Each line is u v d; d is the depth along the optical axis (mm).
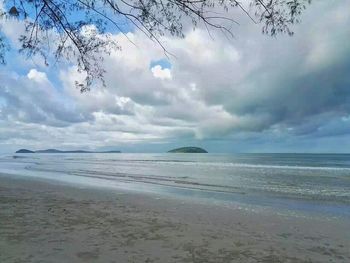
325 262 6000
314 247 6953
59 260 5434
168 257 5840
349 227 9047
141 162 68562
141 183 22531
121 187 19391
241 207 12391
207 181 24328
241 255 6148
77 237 6844
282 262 5871
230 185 21609
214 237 7328
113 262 5465
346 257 6332
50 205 10797
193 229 7996
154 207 11375
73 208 10328
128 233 7352
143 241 6766
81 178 26406
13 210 9570
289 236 7848
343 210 12516
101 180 24609
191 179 26078
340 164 52094
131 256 5809
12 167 46281
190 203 12812
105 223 8266
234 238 7332
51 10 5109
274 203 14227
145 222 8594
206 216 9977
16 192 14352
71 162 69125
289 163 57156
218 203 13352
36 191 15188
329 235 8133
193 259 5793
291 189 19562
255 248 6629
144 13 4629
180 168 43031
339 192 18281
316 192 18172
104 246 6309
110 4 4617
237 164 55062
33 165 53625
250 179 26062
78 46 5535
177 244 6660
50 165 53781
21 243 6258
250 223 9180
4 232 7000
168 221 8844
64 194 14336
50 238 6691
